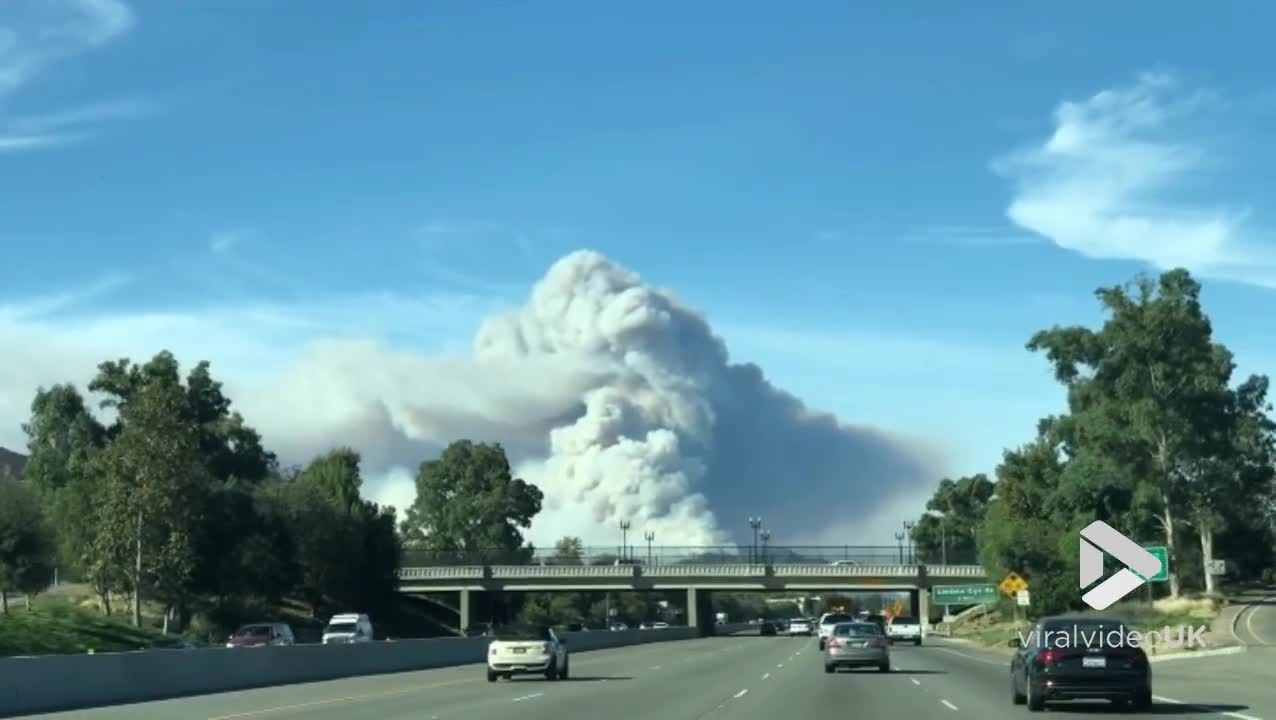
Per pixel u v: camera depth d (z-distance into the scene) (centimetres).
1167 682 3597
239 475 10531
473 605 12262
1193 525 8288
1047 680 2531
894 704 2833
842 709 2692
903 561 11225
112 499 7125
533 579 11475
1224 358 7881
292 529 9725
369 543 10575
